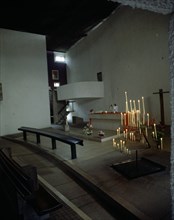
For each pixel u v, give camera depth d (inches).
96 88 444.1
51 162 178.2
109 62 425.7
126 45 373.4
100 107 465.7
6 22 366.9
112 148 196.7
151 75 323.0
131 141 217.0
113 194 101.9
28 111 398.6
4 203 103.7
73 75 574.9
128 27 365.1
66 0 321.7
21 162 181.5
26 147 242.8
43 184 129.7
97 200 107.0
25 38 402.9
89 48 493.7
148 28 322.3
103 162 154.9
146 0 40.9
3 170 106.5
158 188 106.3
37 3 317.1
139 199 95.9
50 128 395.2
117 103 407.8
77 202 106.0
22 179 77.2
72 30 453.7
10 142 287.1
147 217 80.7
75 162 158.7
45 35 440.5
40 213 69.1
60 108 572.4
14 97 384.2
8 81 378.6
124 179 120.0
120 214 91.9
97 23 445.1
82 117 534.9
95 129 323.3
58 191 119.3
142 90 343.6
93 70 485.1
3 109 371.6
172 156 48.6
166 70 295.0
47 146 224.7
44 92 420.8
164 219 78.9
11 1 302.4
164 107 301.4
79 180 132.6
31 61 406.9
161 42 300.5
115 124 295.1
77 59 550.0
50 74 572.7
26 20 367.9
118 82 402.0
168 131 257.6
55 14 361.7
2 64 372.8
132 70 362.9
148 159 149.6
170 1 41.3
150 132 250.8
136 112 215.6
